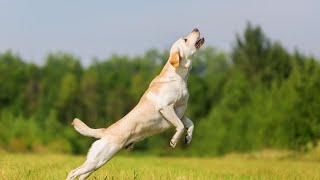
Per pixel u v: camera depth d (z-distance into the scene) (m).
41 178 12.16
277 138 43.31
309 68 49.06
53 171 14.36
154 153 62.25
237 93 58.78
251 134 50.16
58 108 85.00
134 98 83.00
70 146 53.69
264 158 41.59
